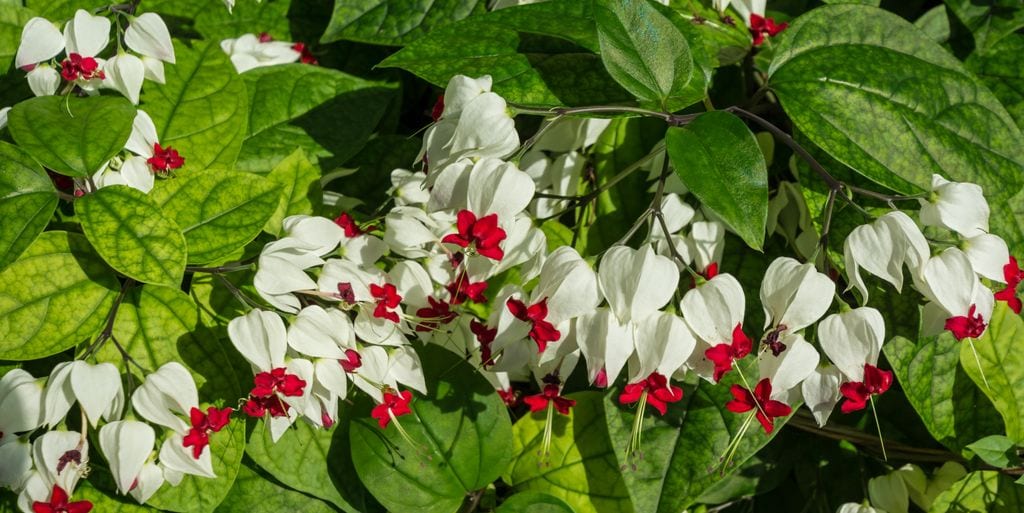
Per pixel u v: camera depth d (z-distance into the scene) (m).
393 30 0.77
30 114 0.68
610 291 0.64
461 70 0.70
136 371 0.67
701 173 0.64
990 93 0.71
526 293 0.68
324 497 0.71
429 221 0.68
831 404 0.65
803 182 0.71
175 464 0.65
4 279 0.66
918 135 0.70
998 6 0.78
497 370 0.66
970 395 0.73
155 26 0.71
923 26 0.79
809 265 0.64
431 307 0.68
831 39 0.72
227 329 0.68
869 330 0.64
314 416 0.66
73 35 0.71
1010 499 0.72
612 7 0.67
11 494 0.68
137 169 0.69
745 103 0.74
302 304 0.67
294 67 0.77
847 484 0.76
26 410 0.65
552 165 0.73
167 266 0.65
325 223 0.68
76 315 0.66
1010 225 0.71
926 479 0.74
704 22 0.74
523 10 0.72
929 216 0.66
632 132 0.75
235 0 0.80
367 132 0.77
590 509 0.73
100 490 0.68
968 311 0.65
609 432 0.71
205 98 0.73
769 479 0.76
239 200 0.69
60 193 0.67
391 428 0.71
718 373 0.63
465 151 0.65
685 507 0.70
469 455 0.72
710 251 0.72
